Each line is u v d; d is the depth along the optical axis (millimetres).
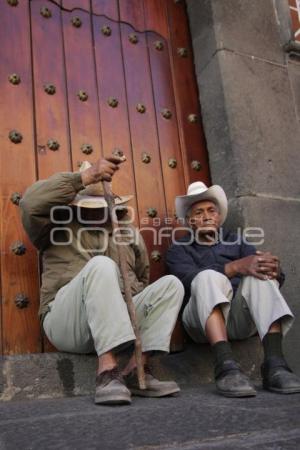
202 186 3223
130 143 3438
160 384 2289
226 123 3586
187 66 3871
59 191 2426
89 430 1613
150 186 3424
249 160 3539
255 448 1467
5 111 3047
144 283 2893
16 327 2723
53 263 2588
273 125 3740
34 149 3070
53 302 2453
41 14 3363
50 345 2771
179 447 1481
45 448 1449
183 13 4000
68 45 3412
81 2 3555
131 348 2637
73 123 3262
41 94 3199
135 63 3650
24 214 2473
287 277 3402
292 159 3732
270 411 1896
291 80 3996
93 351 2518
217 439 1562
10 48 3182
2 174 2926
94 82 3430
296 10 4133
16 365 2410
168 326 2363
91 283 2205
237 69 3746
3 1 3248
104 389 2053
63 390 2467
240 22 3896
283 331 2557
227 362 2346
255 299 2613
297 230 3551
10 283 2770
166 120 3643
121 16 3697
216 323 2475
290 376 2365
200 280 2584
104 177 2486
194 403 2053
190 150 3654
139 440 1524
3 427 1647
